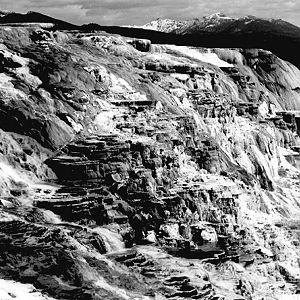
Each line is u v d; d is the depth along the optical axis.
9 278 71.88
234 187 118.19
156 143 113.31
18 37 137.88
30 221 86.81
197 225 102.75
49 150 108.81
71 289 72.00
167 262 86.25
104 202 96.25
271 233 115.19
